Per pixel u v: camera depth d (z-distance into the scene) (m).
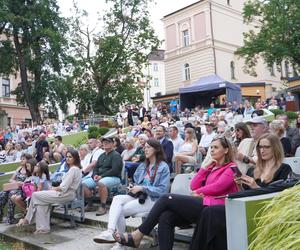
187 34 46.88
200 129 13.20
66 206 7.47
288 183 3.73
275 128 7.35
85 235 6.68
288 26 32.38
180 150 9.24
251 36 36.06
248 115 16.81
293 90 32.00
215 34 44.78
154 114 22.89
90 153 9.36
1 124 44.69
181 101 27.41
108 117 29.84
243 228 3.25
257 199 3.33
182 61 47.22
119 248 5.30
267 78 47.97
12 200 8.20
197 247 3.88
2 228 7.77
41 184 7.99
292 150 7.75
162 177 5.64
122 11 36.72
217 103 26.83
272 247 2.62
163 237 4.32
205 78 27.36
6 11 31.31
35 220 7.36
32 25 32.53
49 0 33.47
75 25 36.00
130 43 37.44
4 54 33.22
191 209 4.34
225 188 4.42
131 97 36.84
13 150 17.58
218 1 45.59
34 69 33.62
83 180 7.88
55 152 12.95
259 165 4.63
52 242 6.36
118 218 5.48
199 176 4.90
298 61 33.75
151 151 5.77
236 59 46.69
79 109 37.62
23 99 35.09
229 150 4.70
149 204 5.55
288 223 2.62
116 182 7.64
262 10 34.91
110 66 36.00
